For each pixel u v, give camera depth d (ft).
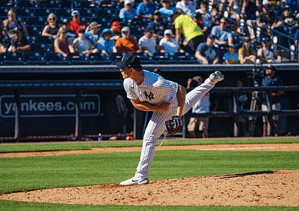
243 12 205.98
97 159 105.81
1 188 64.85
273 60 184.85
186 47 179.32
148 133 62.39
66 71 157.89
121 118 162.61
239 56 180.75
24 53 161.79
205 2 189.57
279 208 47.19
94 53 165.48
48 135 156.76
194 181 62.49
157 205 50.08
